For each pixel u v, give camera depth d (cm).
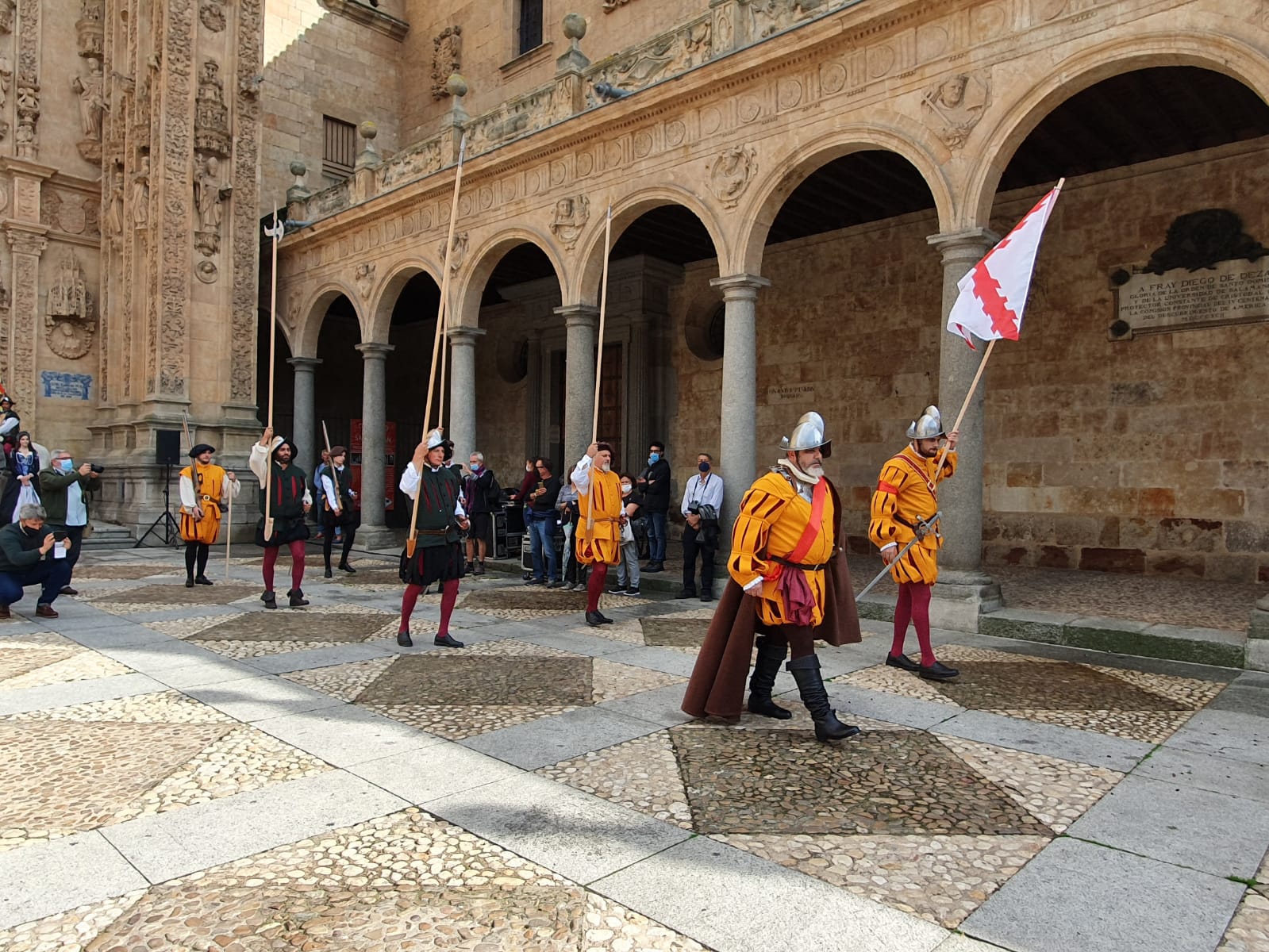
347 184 1641
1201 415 1016
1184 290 1031
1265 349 973
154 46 1697
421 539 672
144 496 1627
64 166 1789
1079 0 733
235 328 1770
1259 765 415
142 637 711
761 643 488
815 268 1400
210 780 386
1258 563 969
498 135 1312
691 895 282
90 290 1814
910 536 589
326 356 2281
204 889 285
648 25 1582
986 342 809
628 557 1009
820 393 1390
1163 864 308
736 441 985
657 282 1619
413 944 252
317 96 2052
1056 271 1135
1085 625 700
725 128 1001
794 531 437
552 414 1855
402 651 667
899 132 848
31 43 1744
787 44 912
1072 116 948
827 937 257
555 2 1764
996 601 787
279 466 884
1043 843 325
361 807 355
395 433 2345
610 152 1134
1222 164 1007
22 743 436
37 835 327
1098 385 1098
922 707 516
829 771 402
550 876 295
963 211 803
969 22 802
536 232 1239
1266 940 257
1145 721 489
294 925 262
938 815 351
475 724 472
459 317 1366
